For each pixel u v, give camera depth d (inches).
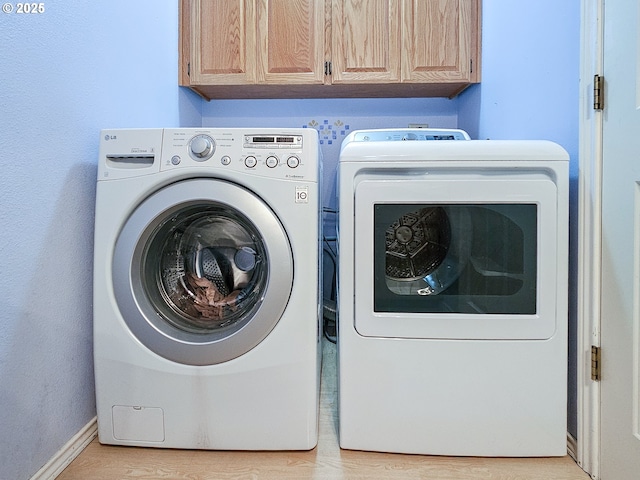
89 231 43.3
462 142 39.8
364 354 40.2
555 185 38.3
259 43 70.4
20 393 33.8
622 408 34.9
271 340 39.2
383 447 40.6
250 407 39.8
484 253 39.8
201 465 39.0
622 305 35.0
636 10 32.9
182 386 39.9
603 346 37.0
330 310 71.9
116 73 49.1
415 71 70.1
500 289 39.5
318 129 82.7
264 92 77.7
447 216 40.3
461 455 40.1
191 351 39.3
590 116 37.9
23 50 33.8
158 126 62.5
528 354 39.1
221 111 83.3
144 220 39.2
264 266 41.0
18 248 33.5
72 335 40.5
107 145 40.2
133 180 39.6
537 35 49.0
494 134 63.5
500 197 38.4
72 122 40.4
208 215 42.6
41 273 36.2
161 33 63.4
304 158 39.0
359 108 82.7
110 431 41.0
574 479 37.5
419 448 40.3
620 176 34.9
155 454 40.5
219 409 39.9
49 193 37.1
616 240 35.5
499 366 39.3
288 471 38.3
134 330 39.8
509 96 57.6
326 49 70.5
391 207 39.4
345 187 39.9
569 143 41.8
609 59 36.0
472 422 39.8
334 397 52.2
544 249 38.5
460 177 39.3
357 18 69.9
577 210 39.8
